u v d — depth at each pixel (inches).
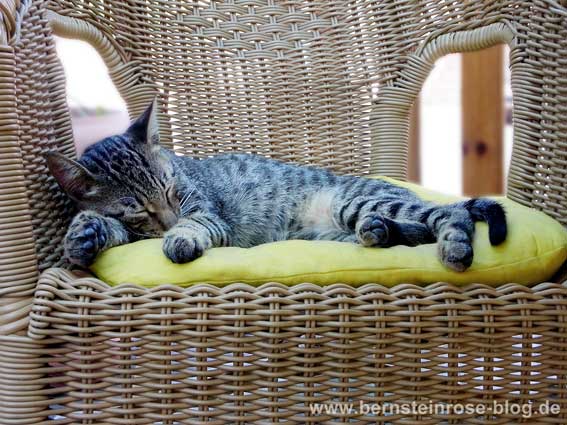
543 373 49.9
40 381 49.0
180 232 58.6
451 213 58.8
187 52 81.7
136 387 48.9
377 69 83.0
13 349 48.6
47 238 60.2
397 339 48.2
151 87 80.5
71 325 48.4
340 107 84.5
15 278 49.8
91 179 63.1
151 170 68.7
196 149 83.4
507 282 52.4
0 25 49.3
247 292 48.5
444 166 145.9
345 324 47.7
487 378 49.4
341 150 85.4
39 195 59.2
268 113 84.0
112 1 77.4
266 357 48.2
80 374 48.7
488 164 123.6
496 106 120.6
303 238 77.4
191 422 49.3
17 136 50.1
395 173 84.0
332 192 75.9
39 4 60.8
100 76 139.7
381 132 83.4
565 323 48.9
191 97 82.4
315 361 48.4
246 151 84.5
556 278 55.5
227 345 48.1
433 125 145.6
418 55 80.4
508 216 57.2
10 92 48.8
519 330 48.6
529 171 65.3
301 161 85.3
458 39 75.5
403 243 59.5
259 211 77.5
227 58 82.7
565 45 60.5
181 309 47.7
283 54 83.4
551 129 62.6
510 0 68.1
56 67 64.1
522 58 65.6
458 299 48.8
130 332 47.8
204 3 82.3
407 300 48.3
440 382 49.3
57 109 64.3
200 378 48.4
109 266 54.4
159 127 81.4
